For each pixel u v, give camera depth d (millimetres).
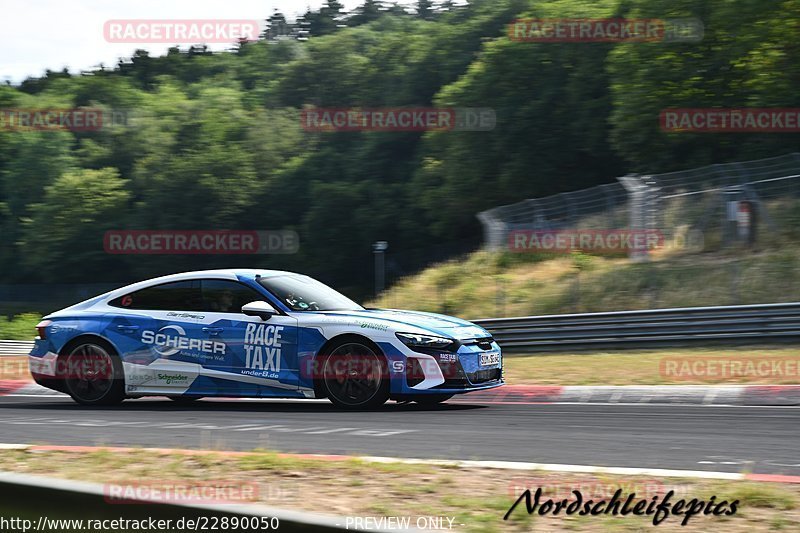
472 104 116812
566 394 24250
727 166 48250
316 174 164000
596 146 106562
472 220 119812
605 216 51125
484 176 115688
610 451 13898
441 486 10914
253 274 20766
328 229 146000
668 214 48719
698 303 40812
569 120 110438
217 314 20281
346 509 9812
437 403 21406
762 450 14031
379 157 155000
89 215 170125
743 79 75625
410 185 138500
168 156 168500
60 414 19625
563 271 49250
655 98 79062
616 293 44062
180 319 20500
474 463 12258
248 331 19859
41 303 170000
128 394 20797
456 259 59031
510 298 47094
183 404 21625
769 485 10844
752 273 41594
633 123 81188
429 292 52156
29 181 186375
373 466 12102
